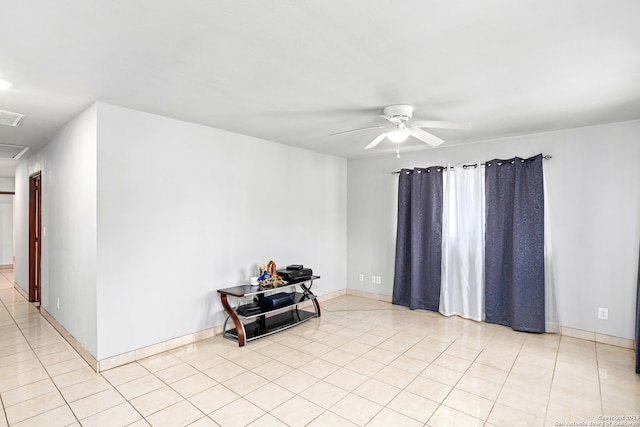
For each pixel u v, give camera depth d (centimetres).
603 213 364
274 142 456
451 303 462
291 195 483
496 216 424
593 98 282
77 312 335
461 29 178
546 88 261
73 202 343
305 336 386
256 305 409
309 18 168
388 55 208
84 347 320
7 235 855
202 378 286
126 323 314
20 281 588
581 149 375
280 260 468
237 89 265
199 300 372
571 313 382
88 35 183
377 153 522
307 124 367
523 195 404
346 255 587
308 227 511
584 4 156
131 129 317
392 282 535
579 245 377
